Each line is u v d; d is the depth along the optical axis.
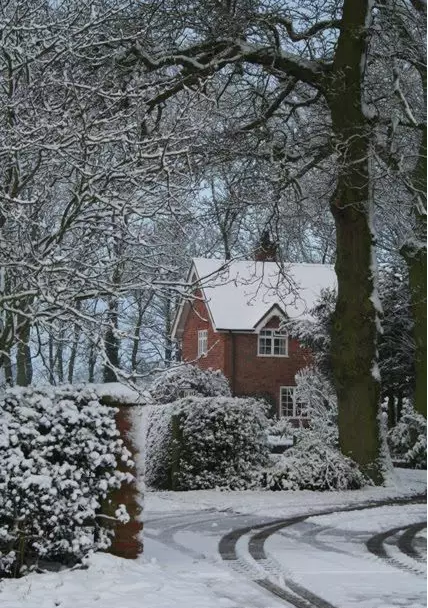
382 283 31.98
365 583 9.44
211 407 20.66
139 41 17.66
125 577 8.94
